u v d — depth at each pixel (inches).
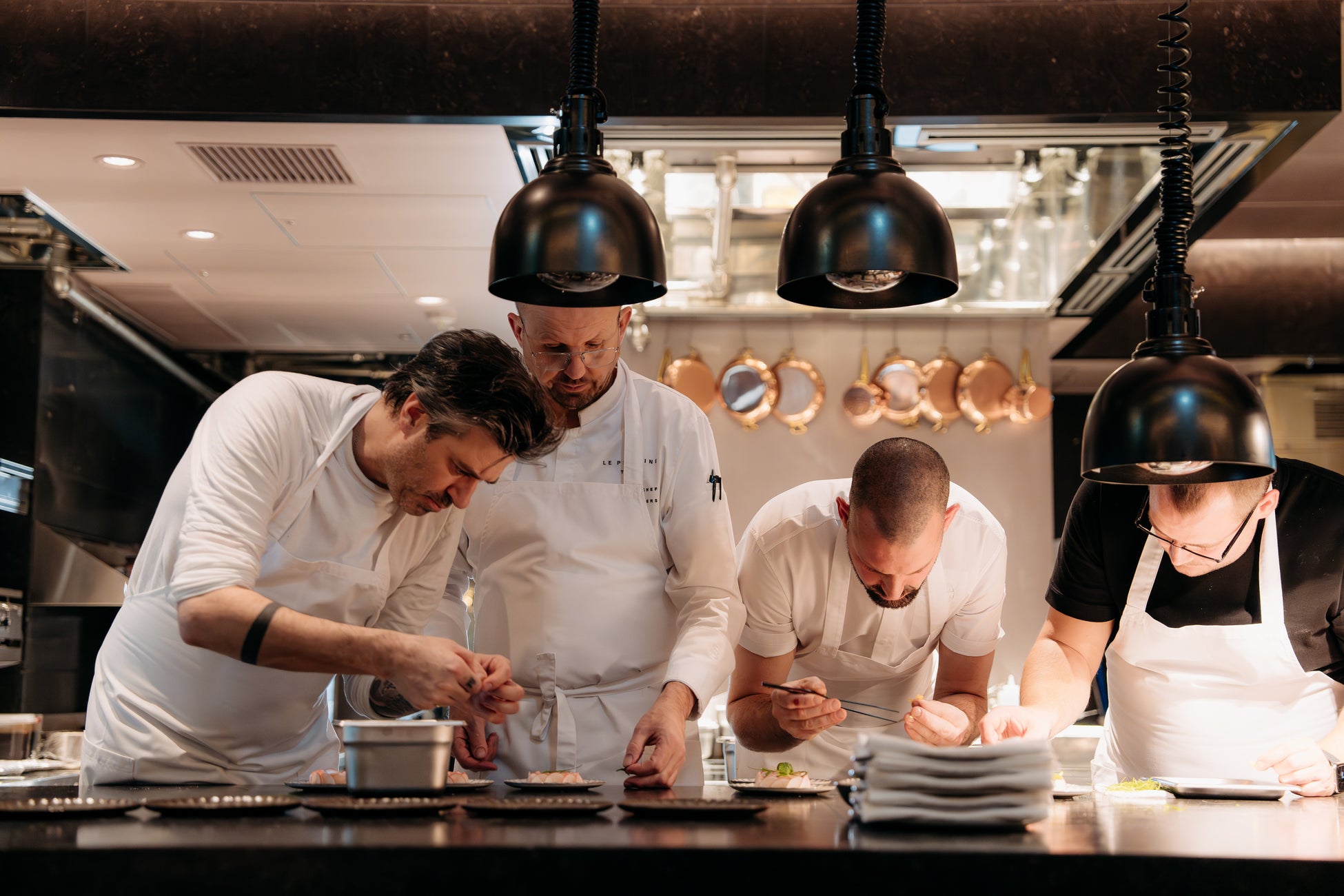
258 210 131.6
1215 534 82.4
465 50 110.7
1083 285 152.7
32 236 140.9
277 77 109.8
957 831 52.6
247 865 42.6
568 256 64.7
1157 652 92.7
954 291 69.5
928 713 76.7
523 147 116.1
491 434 63.6
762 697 95.6
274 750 73.9
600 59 112.5
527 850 43.5
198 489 64.7
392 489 68.4
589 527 84.0
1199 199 130.3
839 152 126.5
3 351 149.5
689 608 82.6
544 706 82.0
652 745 75.6
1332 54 111.2
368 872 42.9
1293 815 63.1
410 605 78.7
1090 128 114.2
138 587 73.0
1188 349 71.9
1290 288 170.2
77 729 162.6
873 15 69.9
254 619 60.0
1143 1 112.3
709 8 112.9
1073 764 145.2
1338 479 89.0
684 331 167.3
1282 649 88.7
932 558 81.2
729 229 135.3
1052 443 207.8
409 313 171.9
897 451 81.5
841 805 64.3
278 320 176.2
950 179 134.8
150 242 141.9
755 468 166.4
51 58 109.3
